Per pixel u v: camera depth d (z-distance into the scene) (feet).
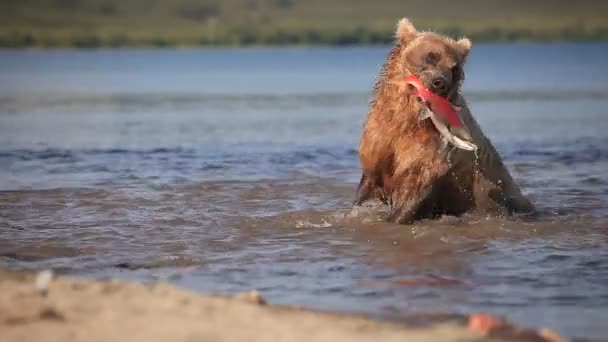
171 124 260.01
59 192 140.26
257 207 129.59
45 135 226.58
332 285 88.07
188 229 114.73
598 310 80.43
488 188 120.57
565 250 104.12
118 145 204.64
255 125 255.50
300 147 201.46
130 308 69.87
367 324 70.28
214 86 461.78
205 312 69.72
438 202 120.67
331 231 113.50
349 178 156.56
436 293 85.20
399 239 108.88
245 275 92.27
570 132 231.30
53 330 64.85
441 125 110.11
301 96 387.34
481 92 400.67
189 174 160.56
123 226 116.16
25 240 107.76
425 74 110.11
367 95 387.75
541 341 66.90
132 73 595.06
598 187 148.05
